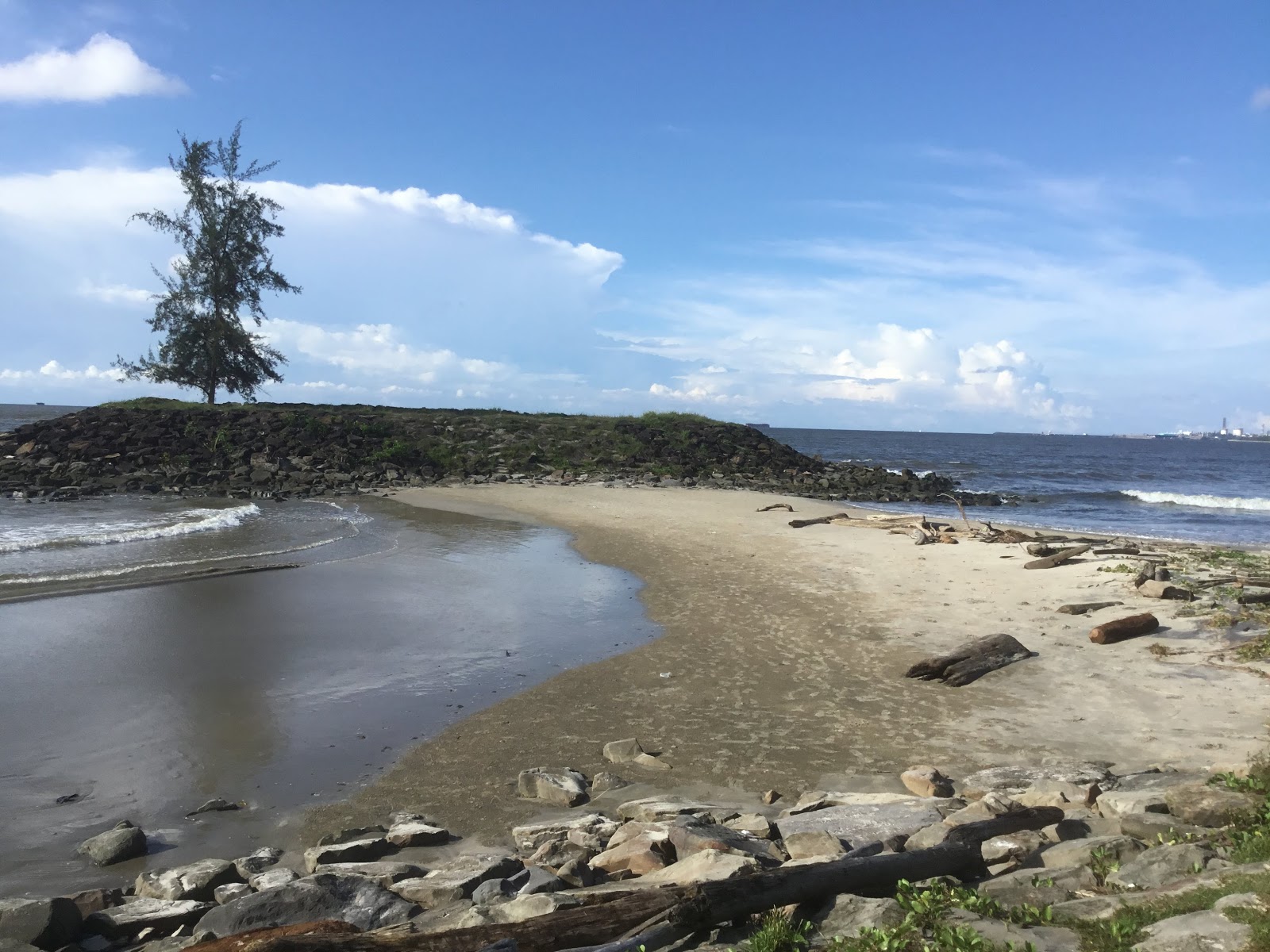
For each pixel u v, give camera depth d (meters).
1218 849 5.03
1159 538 25.55
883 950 3.93
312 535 21.52
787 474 43.53
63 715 8.73
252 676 10.23
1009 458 98.56
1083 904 4.34
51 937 4.77
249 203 47.62
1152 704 8.95
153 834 6.42
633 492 34.03
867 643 11.77
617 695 9.74
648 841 5.75
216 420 42.25
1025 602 13.78
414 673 10.53
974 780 7.20
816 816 6.21
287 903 4.94
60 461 36.28
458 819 6.72
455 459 40.66
